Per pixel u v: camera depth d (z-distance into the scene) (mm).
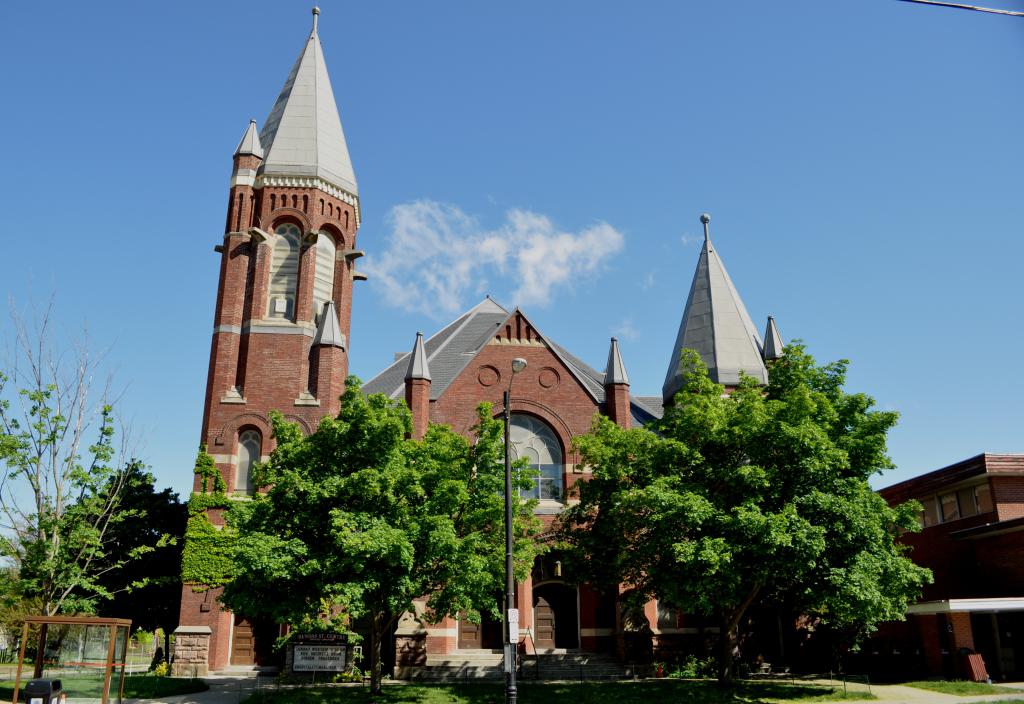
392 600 22875
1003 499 34406
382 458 24609
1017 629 33031
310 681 30688
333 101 43625
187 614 32688
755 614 35719
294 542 22516
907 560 25688
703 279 43094
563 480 36688
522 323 38906
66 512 25906
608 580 27797
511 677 19844
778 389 30156
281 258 39312
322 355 37188
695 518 23234
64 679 30250
